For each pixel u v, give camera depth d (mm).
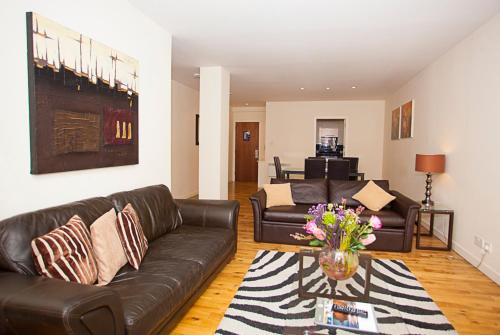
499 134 2721
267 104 8570
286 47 3844
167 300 1676
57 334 1145
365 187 4055
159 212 2703
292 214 3664
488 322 2094
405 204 3506
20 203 1775
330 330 1512
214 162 4898
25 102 1783
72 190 2154
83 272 1585
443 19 2926
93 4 2293
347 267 1774
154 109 3191
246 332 1950
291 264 3057
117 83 2562
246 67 4824
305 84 6086
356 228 1808
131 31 2764
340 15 2896
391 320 1584
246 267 2984
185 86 6363
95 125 2307
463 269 2996
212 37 3527
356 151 8195
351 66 4688
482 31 3023
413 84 5324
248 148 10062
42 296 1178
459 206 3420
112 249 1860
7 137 1696
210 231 2816
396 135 6492
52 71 1913
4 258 1439
